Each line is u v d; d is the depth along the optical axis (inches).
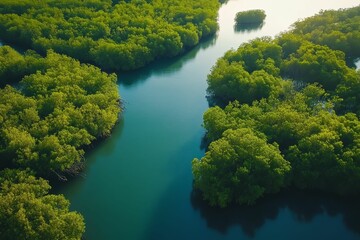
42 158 4165.8
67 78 5349.4
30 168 4116.6
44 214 3430.1
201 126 5187.0
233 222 3998.5
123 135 5049.2
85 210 4057.6
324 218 4037.9
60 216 3472.0
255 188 3966.5
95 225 3905.0
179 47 6776.6
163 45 6712.6
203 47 7258.9
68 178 4384.8
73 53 6560.0
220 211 4055.1
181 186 4355.3
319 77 5506.9
